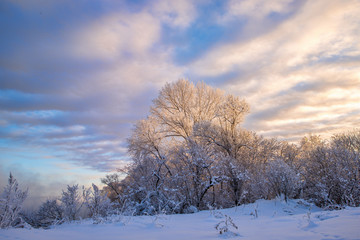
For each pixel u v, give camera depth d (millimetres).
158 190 15422
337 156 15305
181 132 28875
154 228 5223
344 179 13445
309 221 4434
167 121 29125
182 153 18359
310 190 15266
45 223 10453
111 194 19984
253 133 23781
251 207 11258
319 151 16438
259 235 3627
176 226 5547
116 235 4348
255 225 5098
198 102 30547
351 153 14883
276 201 12062
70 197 9312
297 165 19891
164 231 4754
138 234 4418
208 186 16453
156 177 18203
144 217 7516
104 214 8359
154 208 13336
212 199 18469
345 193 12680
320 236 3059
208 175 17734
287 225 4496
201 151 17781
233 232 3938
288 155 22125
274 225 4746
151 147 24922
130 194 16547
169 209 14172
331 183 13969
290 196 12438
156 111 29797
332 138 19797
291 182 12422
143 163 19516
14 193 5625
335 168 14555
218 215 8812
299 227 4031
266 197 14023
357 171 13914
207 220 6789
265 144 23062
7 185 5574
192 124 27688
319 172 15578
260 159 22750
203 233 4355
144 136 25125
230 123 24594
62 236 4191
